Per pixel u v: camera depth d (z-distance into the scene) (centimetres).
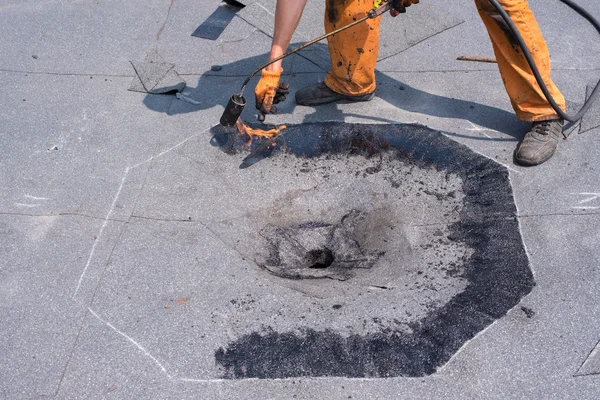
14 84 392
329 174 341
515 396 234
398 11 297
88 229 303
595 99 364
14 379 243
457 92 381
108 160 340
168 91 382
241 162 341
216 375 243
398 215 321
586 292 267
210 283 279
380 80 392
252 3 455
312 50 412
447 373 242
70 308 268
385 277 290
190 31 436
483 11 306
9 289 276
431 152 343
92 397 237
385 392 236
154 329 260
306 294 279
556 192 314
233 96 300
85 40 429
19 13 454
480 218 308
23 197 319
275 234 314
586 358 244
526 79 318
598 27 334
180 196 322
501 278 276
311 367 244
